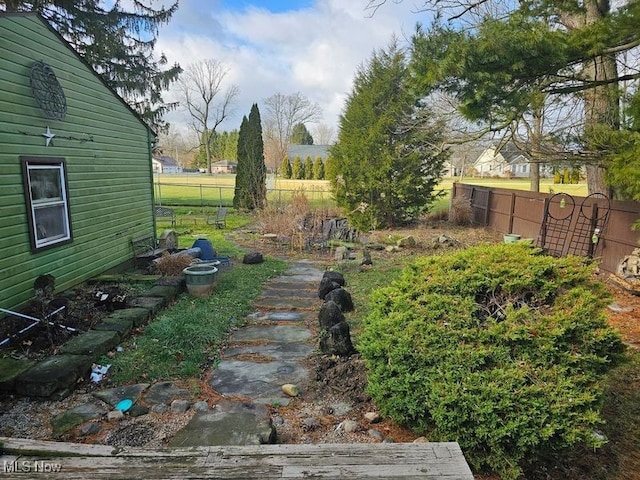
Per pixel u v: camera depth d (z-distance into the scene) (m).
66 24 12.54
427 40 4.92
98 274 6.37
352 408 2.84
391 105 11.23
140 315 4.41
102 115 6.49
